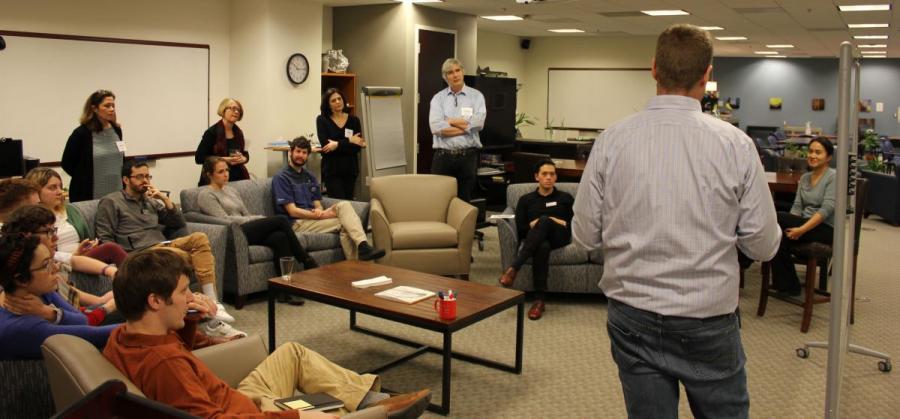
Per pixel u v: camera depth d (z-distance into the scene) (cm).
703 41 186
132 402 126
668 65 188
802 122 1950
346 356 411
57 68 665
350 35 928
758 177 183
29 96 648
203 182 618
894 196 938
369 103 779
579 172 645
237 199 543
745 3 859
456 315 341
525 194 536
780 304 536
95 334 253
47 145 665
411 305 356
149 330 208
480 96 657
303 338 439
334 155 707
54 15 659
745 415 198
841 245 257
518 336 385
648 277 188
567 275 515
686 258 184
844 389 379
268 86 815
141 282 202
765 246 186
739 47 1552
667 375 194
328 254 549
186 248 419
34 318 251
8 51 630
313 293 378
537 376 386
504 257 521
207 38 804
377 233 555
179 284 208
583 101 1483
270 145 804
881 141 1509
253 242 503
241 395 222
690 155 183
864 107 1902
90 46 689
